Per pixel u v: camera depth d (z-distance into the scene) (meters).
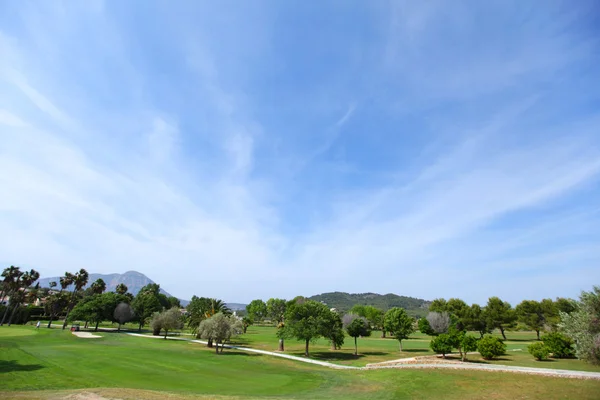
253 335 83.44
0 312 96.75
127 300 89.38
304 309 47.22
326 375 29.12
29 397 15.40
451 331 39.03
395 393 21.05
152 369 29.50
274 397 19.25
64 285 102.38
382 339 78.62
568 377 22.69
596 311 20.02
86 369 27.80
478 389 20.95
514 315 70.38
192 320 65.50
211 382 24.88
